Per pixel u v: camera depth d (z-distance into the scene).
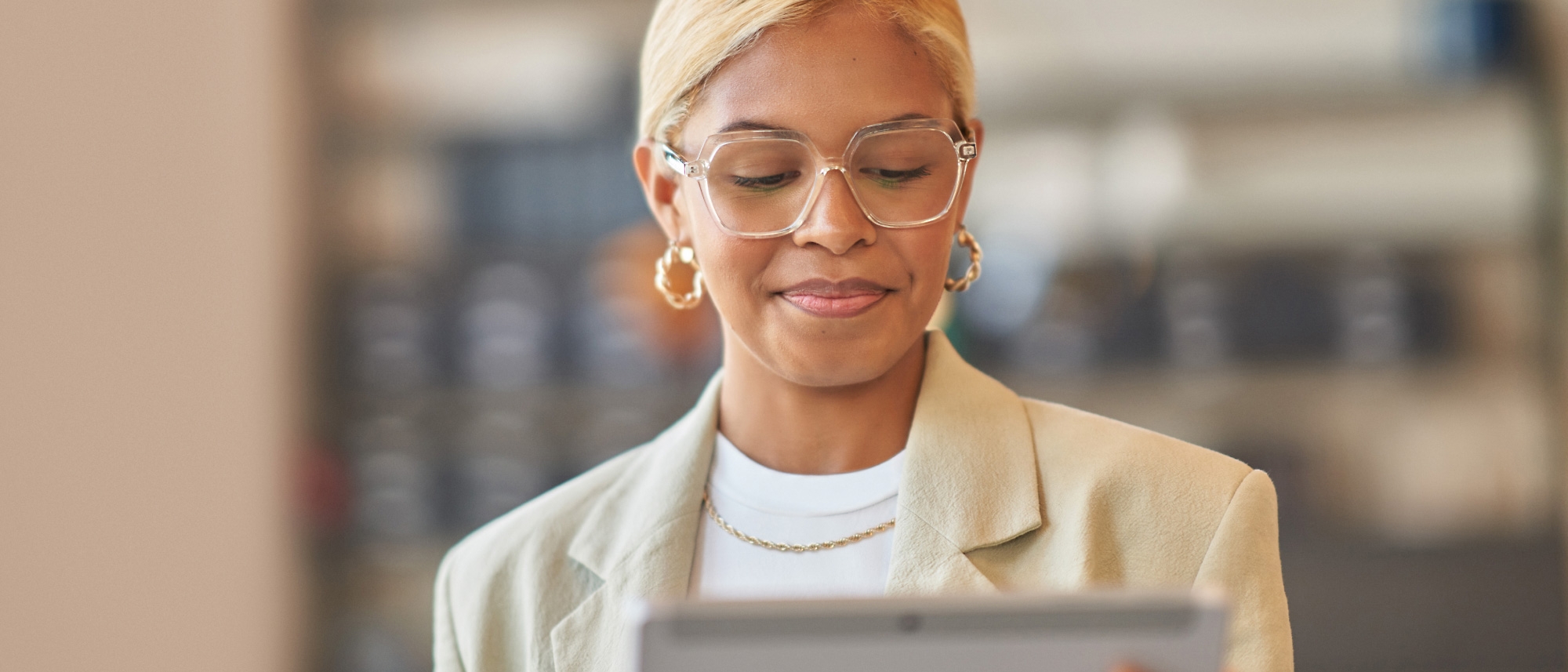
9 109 2.80
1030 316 3.10
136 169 2.97
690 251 1.12
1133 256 3.12
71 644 2.86
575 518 1.20
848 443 1.08
